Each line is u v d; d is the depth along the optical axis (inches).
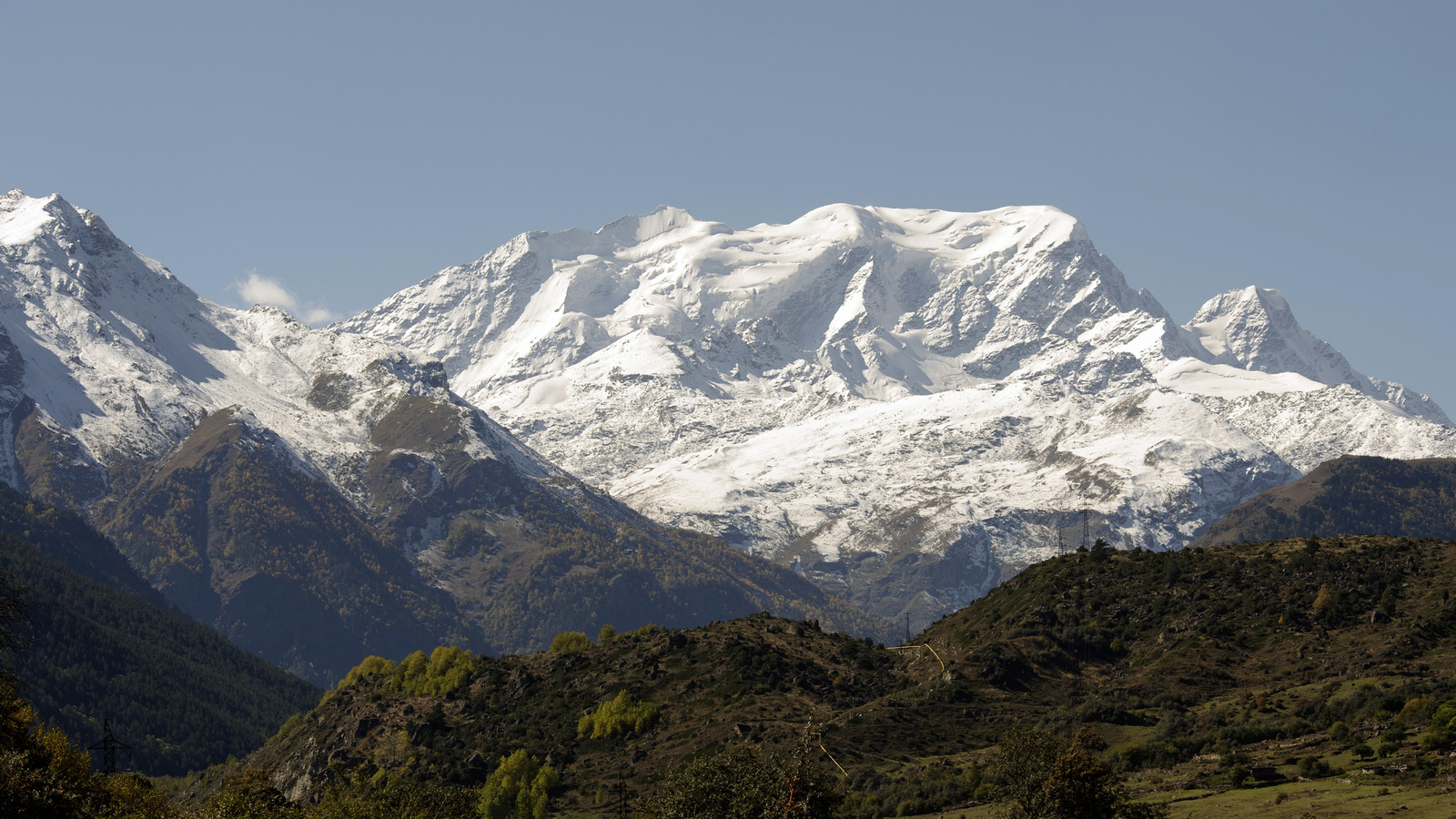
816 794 6702.8
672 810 6934.1
